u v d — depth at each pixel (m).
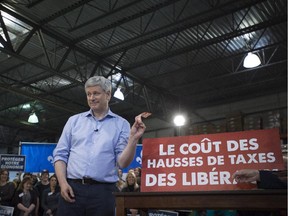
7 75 10.40
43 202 6.16
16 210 5.95
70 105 12.71
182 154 1.68
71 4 6.73
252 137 1.62
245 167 1.58
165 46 8.53
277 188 1.46
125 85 10.25
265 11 7.14
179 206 1.42
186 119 12.79
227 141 1.64
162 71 10.02
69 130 2.06
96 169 1.90
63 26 7.59
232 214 2.87
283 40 8.30
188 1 6.73
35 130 16.44
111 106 12.66
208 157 1.64
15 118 14.25
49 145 8.06
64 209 1.88
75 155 1.96
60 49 8.60
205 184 1.59
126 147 1.83
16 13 7.08
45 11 7.02
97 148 1.95
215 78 9.89
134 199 1.51
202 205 1.38
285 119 9.33
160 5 6.66
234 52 8.89
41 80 10.69
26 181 6.25
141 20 7.41
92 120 2.05
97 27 7.62
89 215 1.86
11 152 17.77
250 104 11.93
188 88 11.30
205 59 9.26
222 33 7.94
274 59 9.38
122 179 6.54
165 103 12.11
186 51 8.40
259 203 1.30
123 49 8.48
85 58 9.08
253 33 7.99
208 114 12.80
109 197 1.91
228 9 7.00
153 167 1.69
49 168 7.95
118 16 7.16
